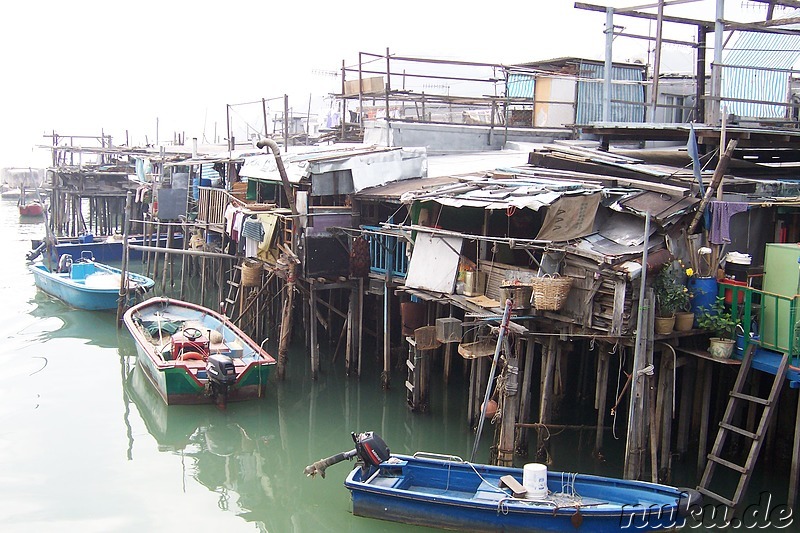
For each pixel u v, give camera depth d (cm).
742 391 1320
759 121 1458
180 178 2939
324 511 1291
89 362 2112
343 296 2169
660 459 1314
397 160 1877
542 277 1297
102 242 3375
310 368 2025
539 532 1088
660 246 1252
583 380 1659
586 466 1401
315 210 1827
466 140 2306
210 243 2653
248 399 1781
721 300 1241
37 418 1683
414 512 1155
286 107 2386
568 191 1324
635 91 2420
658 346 1256
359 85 2328
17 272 3328
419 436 1582
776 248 1210
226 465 1478
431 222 1576
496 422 1361
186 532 1216
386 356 1820
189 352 1781
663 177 1401
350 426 1677
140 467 1454
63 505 1289
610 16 1645
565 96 2419
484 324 1358
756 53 1552
